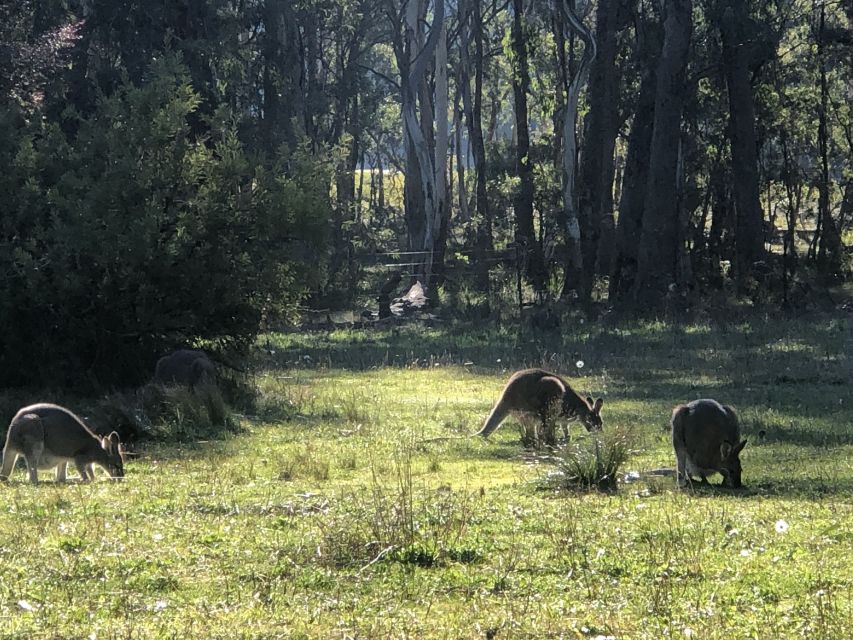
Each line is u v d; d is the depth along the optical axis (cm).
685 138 5006
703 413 1213
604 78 4291
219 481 1259
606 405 1989
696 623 673
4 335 2227
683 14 3891
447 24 6644
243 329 2350
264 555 853
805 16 5206
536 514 1012
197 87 3788
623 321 3656
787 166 5406
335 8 6266
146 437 1717
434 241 4759
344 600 735
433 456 1495
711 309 3788
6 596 736
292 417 1934
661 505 1073
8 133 2328
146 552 863
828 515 1007
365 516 967
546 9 5584
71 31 3288
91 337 2252
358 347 3169
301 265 2362
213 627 673
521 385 1603
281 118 4994
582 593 750
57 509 1061
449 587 766
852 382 2216
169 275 2219
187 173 2309
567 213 4222
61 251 2170
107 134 2298
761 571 785
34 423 1295
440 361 2788
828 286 4700
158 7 3853
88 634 656
